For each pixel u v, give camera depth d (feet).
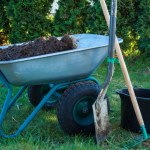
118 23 19.65
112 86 16.47
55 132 11.98
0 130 11.25
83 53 11.09
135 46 20.76
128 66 19.92
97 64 11.67
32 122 12.73
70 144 11.03
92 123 11.74
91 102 11.71
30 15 19.77
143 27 19.26
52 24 20.17
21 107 14.14
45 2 19.85
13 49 11.64
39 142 11.16
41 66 10.73
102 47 11.41
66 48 11.42
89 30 20.06
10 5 19.90
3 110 11.27
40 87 13.62
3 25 21.35
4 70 10.68
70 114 11.34
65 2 19.69
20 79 10.80
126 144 11.15
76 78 11.64
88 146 10.82
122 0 19.35
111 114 13.37
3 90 15.69
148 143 11.31
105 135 11.35
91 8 19.71
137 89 12.77
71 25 20.01
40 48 11.36
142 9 19.44
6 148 10.64
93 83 11.77
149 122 11.69
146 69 19.53
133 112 11.82
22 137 11.41
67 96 11.34
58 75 11.13
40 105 11.36
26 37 20.10
